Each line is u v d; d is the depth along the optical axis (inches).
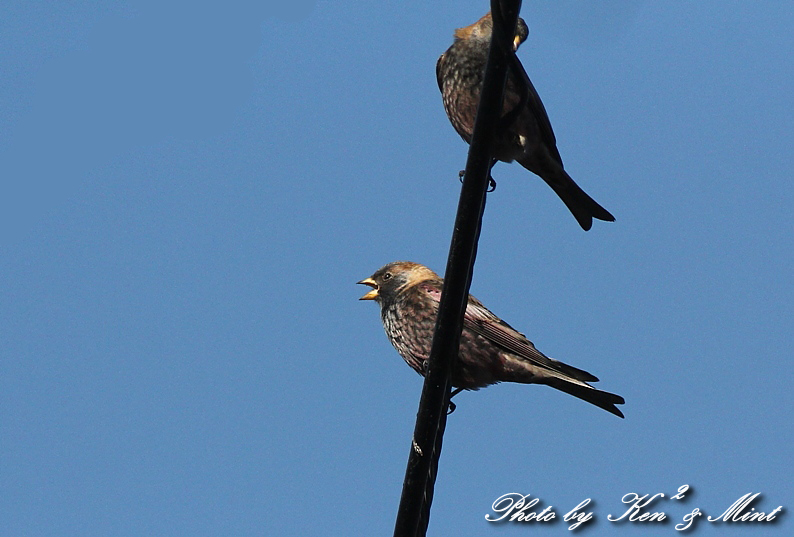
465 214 267.1
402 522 283.7
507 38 255.3
